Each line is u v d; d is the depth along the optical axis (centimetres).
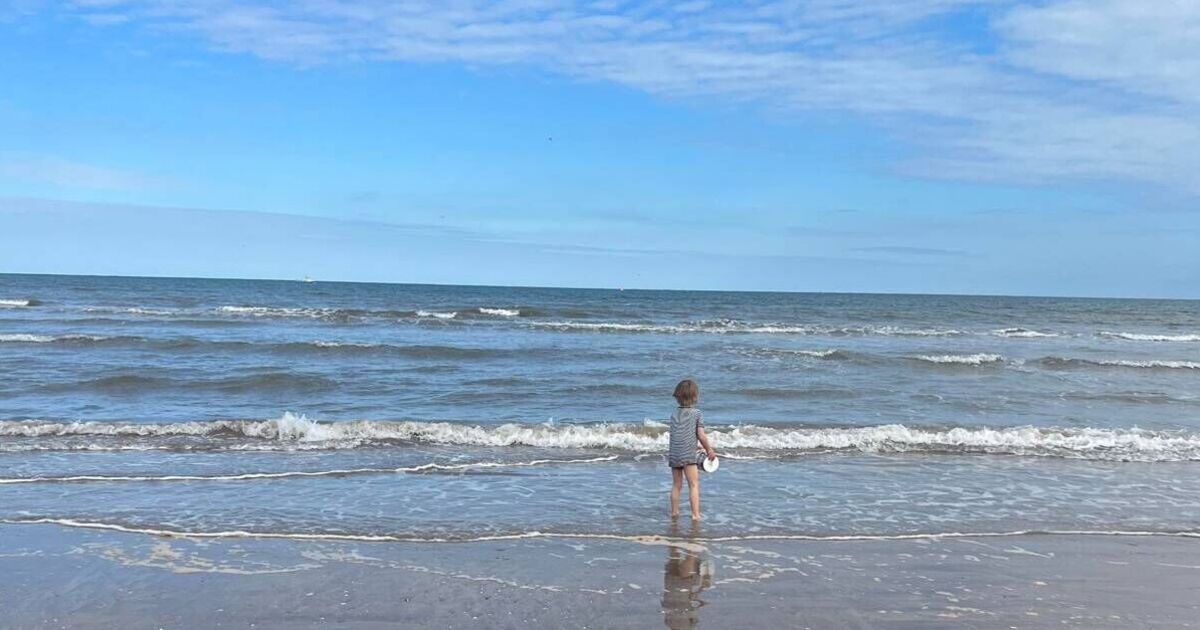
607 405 1481
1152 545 723
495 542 698
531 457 1050
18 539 682
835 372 2042
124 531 709
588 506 820
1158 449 1169
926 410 1495
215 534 705
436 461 1016
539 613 542
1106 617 555
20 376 1658
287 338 2627
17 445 1057
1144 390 1841
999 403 1598
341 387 1631
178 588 579
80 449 1043
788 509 825
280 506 798
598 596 575
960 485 944
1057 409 1541
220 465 972
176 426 1155
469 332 3047
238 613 535
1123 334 3728
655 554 673
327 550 669
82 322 3081
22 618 521
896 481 959
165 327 2941
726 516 795
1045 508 846
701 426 786
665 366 2088
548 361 2166
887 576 629
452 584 595
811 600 575
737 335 3228
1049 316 5794
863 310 6209
